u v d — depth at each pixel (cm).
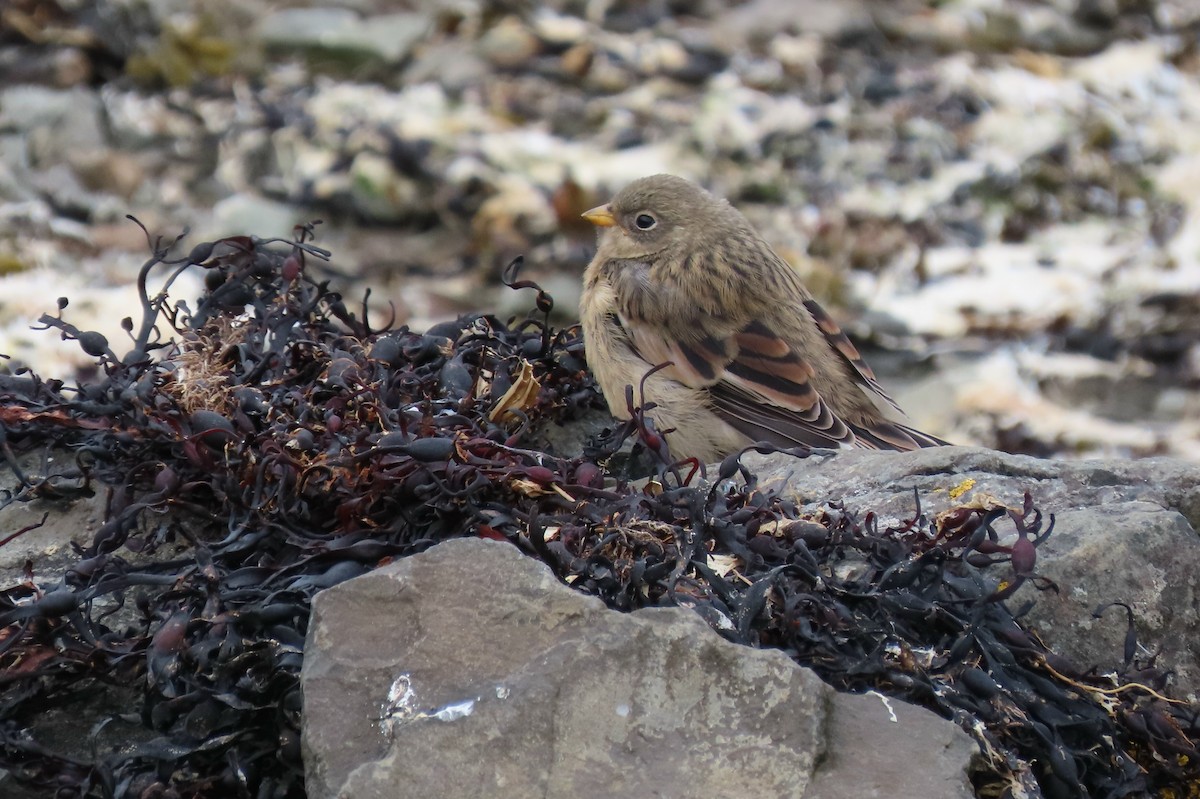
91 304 1459
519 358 992
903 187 2020
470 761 625
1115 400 1738
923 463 926
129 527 788
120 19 2039
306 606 725
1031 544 712
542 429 1041
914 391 1706
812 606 724
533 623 660
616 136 1998
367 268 1716
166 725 704
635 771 624
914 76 2269
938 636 737
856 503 889
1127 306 1886
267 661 711
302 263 1007
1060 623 787
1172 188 2139
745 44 2297
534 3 2288
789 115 2097
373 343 986
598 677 640
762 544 752
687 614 657
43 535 837
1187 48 2586
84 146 1798
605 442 940
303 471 780
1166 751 729
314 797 642
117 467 842
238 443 798
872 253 1916
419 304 1658
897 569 741
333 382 876
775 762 628
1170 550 810
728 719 639
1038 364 1772
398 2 2219
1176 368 1792
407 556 715
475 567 676
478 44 2152
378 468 776
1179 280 1927
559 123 2012
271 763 720
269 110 1931
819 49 2297
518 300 1686
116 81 1972
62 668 728
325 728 649
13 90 1880
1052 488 892
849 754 640
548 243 1803
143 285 948
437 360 974
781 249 1862
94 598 762
